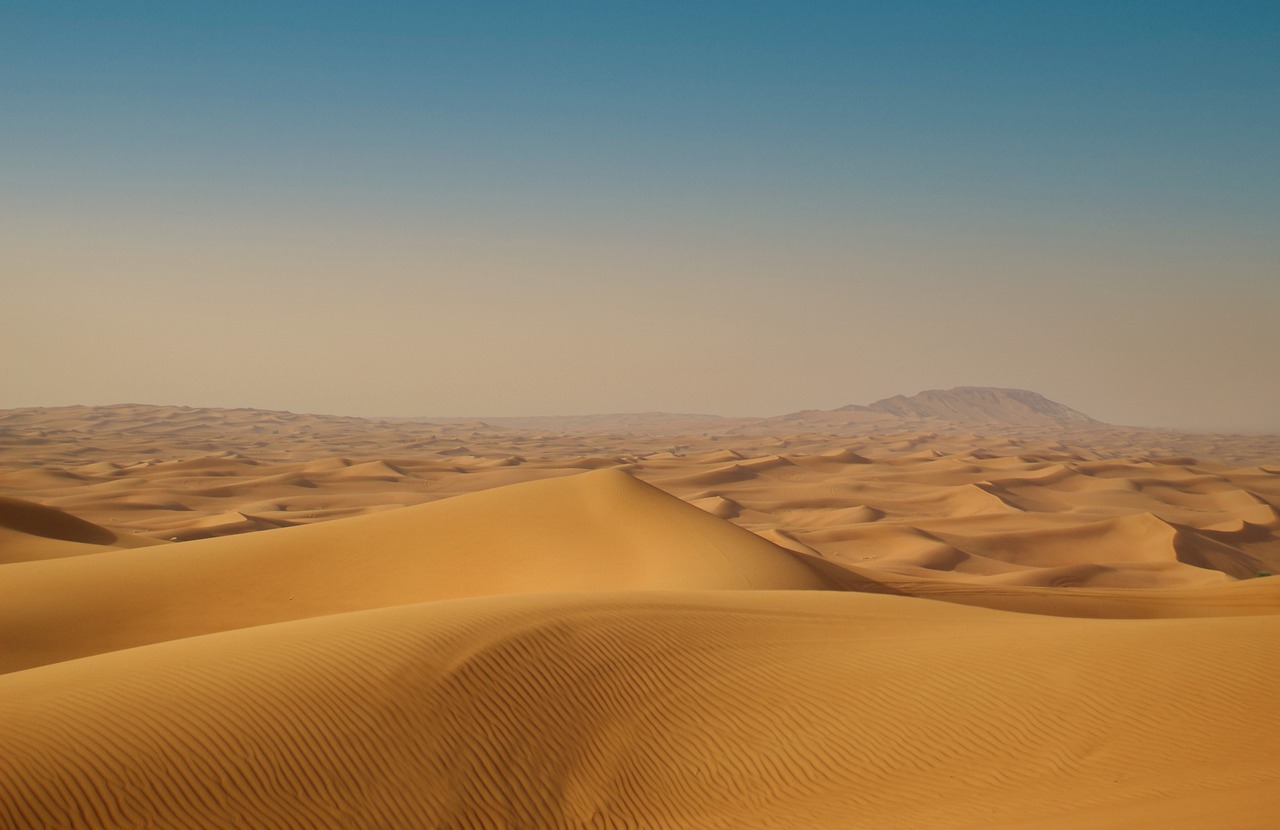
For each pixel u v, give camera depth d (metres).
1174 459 183.75
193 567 35.03
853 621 19.58
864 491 136.50
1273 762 11.81
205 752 10.96
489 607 16.88
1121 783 11.70
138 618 30.23
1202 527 99.69
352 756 11.53
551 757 12.57
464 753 12.12
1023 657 15.73
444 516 39.88
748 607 20.06
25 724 11.05
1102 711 13.69
